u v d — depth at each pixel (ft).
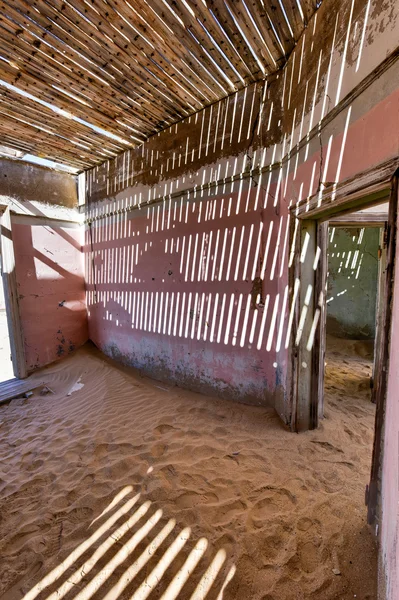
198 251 11.71
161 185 12.93
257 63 8.71
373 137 4.76
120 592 4.79
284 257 8.95
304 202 7.56
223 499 6.53
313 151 7.11
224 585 4.79
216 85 9.66
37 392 14.15
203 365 11.98
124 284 15.49
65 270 17.53
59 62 8.50
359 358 16.85
